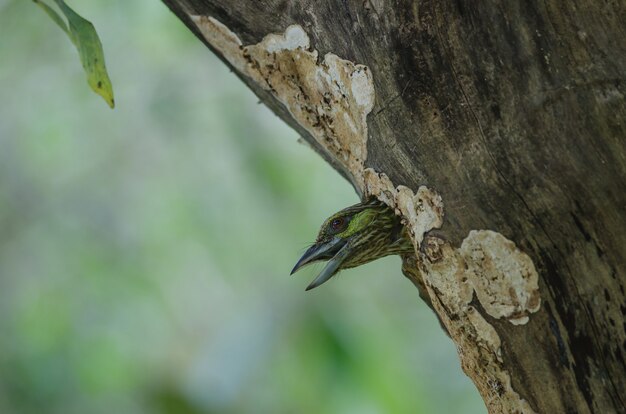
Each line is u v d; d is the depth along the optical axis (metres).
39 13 15.02
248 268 14.70
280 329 14.01
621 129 5.64
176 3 7.19
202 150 14.92
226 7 6.93
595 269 5.62
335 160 7.63
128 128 15.12
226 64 7.55
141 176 15.19
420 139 6.04
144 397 14.19
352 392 13.00
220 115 14.83
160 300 14.80
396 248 7.87
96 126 15.19
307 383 13.34
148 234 15.05
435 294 6.09
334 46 6.49
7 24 15.05
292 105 7.16
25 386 14.09
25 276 14.94
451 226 5.93
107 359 14.50
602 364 5.60
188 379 14.20
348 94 6.48
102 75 6.85
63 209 15.19
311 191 14.88
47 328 14.55
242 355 13.86
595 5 5.70
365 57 6.27
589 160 5.65
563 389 5.70
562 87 5.71
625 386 5.56
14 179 15.23
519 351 5.79
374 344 13.65
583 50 5.71
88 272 14.91
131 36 14.71
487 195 5.82
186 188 14.98
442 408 15.45
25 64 15.17
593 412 5.63
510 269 5.77
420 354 15.59
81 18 6.77
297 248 14.67
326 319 13.84
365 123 6.36
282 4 6.71
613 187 5.62
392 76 6.14
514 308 5.77
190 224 14.91
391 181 6.27
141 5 14.55
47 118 15.21
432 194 6.01
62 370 14.28
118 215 15.21
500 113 5.81
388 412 12.84
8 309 14.67
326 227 8.01
